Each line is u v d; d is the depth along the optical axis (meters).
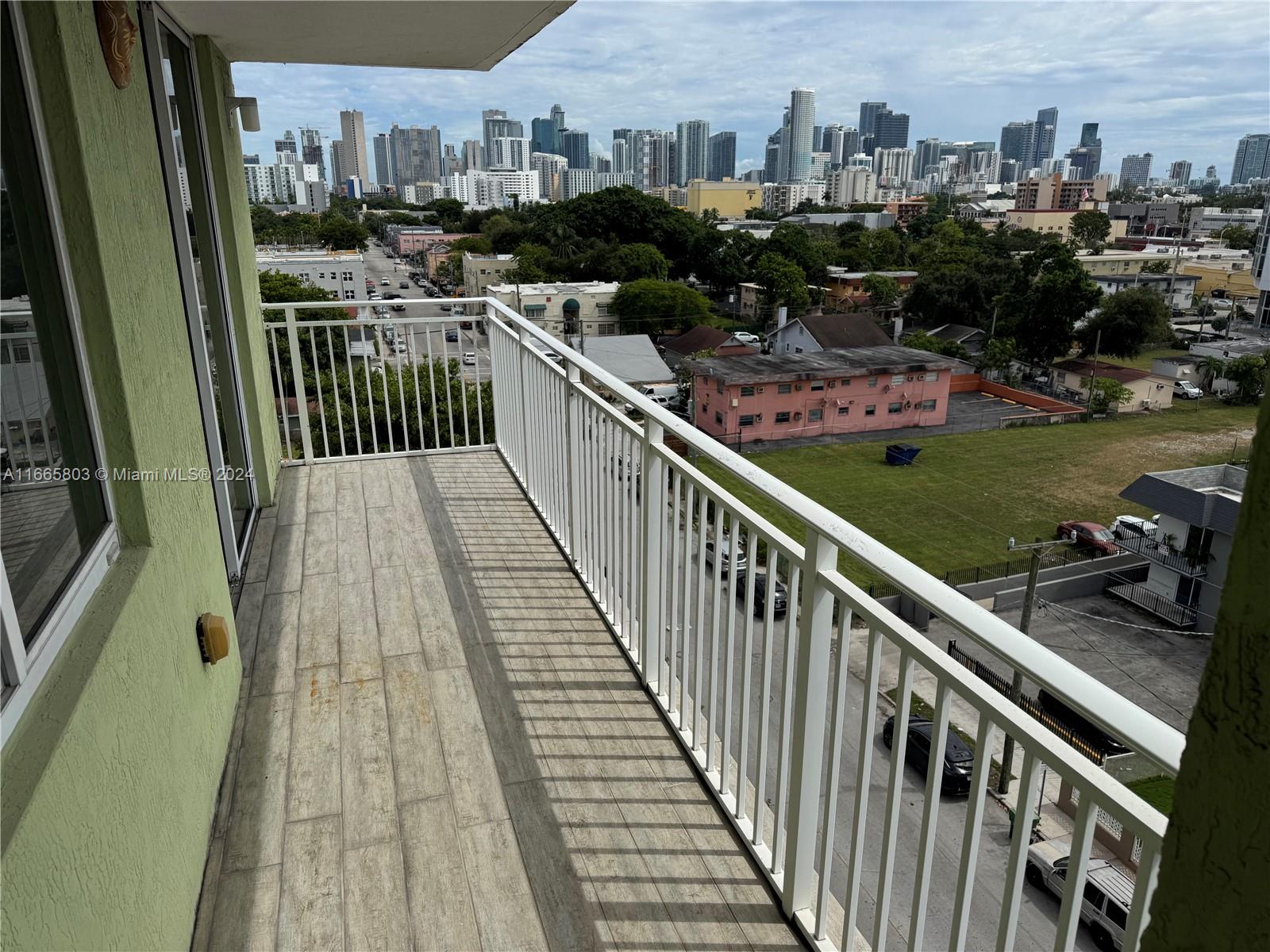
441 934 1.71
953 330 45.62
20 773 0.98
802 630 1.53
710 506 3.25
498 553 3.52
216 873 1.86
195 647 1.95
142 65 2.08
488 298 4.54
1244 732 0.53
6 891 0.85
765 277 57.84
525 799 2.09
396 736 2.33
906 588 1.14
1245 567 0.52
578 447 3.17
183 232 2.92
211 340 3.63
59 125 1.43
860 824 1.39
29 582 1.21
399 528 3.78
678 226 69.44
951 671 1.09
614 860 1.90
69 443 1.43
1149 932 0.64
